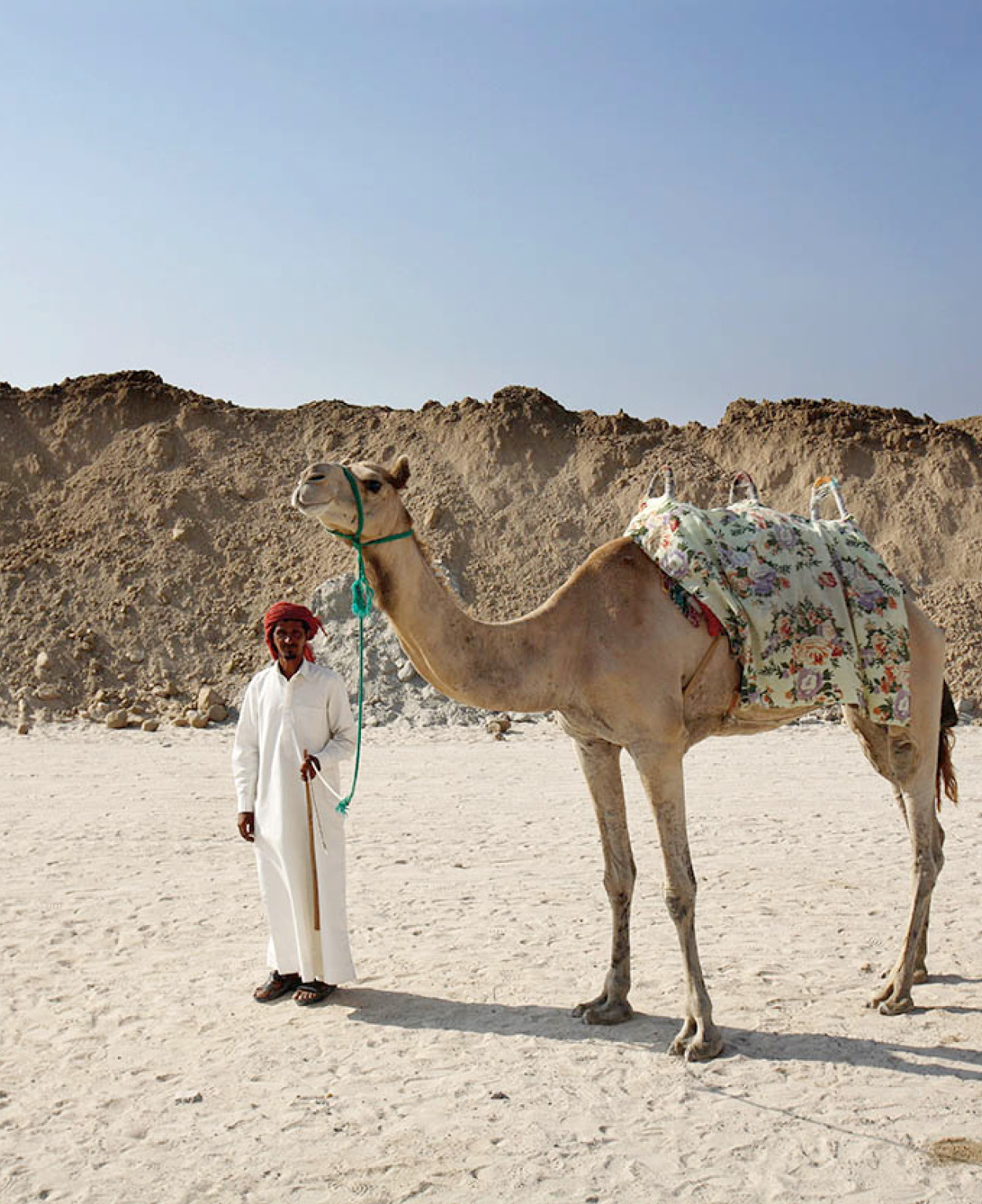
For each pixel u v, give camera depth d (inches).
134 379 1412.4
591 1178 189.5
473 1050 244.1
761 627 253.1
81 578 1147.9
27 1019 265.7
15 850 462.9
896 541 1186.6
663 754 247.0
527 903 366.3
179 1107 219.1
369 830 505.7
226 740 860.0
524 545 1188.5
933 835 271.0
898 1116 209.2
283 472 1294.3
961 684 1005.2
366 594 248.1
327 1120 212.2
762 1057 237.0
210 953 316.2
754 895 371.9
